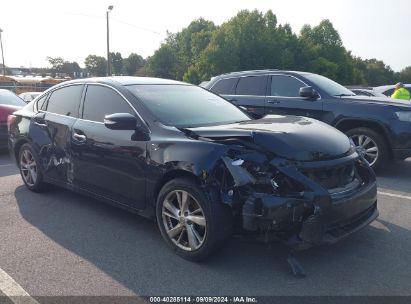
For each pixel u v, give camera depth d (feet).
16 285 10.54
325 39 201.36
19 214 15.84
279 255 12.10
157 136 12.63
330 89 23.40
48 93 18.17
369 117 21.01
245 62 167.02
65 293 10.16
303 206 10.32
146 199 12.94
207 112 14.66
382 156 21.04
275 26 183.93
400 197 17.70
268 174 10.58
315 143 11.51
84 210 16.26
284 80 24.52
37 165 17.75
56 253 12.40
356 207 11.43
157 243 13.10
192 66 179.11
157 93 14.82
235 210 10.68
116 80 15.47
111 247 12.81
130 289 10.34
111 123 12.69
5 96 30.04
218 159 10.92
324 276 10.88
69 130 15.75
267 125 12.68
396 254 12.12
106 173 14.21
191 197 11.41
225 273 11.10
